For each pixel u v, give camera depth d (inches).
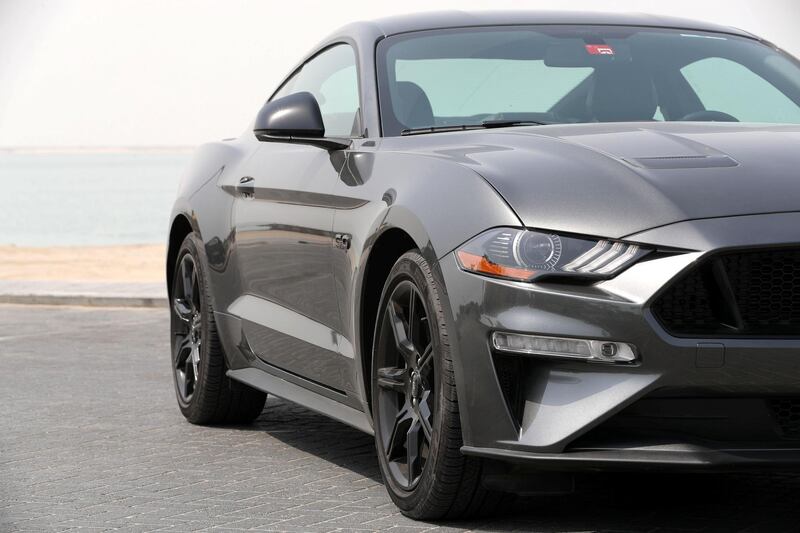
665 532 168.1
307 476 215.9
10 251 1684.3
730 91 222.1
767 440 156.3
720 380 151.7
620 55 226.2
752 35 247.3
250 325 243.4
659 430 156.9
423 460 179.3
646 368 151.9
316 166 217.6
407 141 199.3
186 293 284.5
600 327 153.0
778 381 152.0
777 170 163.0
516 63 221.6
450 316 165.3
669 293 153.6
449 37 230.1
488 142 186.9
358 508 188.5
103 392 330.6
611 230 156.5
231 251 252.7
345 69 234.7
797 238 151.9
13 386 344.8
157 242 2091.5
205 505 193.8
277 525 178.4
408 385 182.7
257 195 240.2
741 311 153.6
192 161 290.7
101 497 201.8
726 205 155.7
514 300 157.9
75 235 2437.3
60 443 254.5
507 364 161.5
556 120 208.7
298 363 222.2
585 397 155.0
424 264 172.7
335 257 201.5
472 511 174.1
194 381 278.7
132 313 580.1
